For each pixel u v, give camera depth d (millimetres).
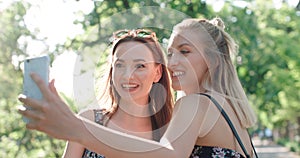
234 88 2182
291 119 14531
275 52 11500
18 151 7660
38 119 1426
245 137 2244
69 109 1475
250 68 11367
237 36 10172
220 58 2139
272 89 12172
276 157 16422
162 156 1655
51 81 1461
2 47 7941
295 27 11828
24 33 7848
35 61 1449
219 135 2074
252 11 10773
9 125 7773
